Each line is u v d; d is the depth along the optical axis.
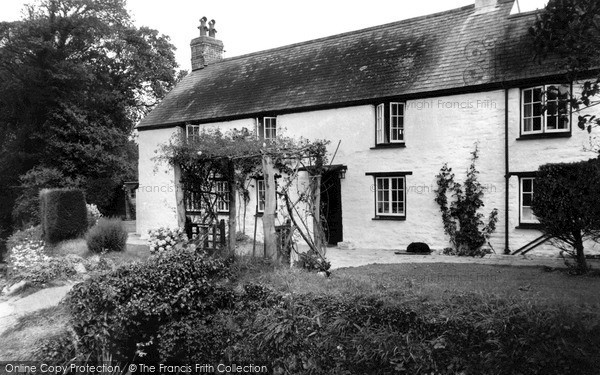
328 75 18.11
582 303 4.57
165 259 7.03
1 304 9.97
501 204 13.55
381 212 15.95
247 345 6.11
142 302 6.55
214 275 7.12
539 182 9.55
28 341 7.49
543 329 4.21
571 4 3.67
